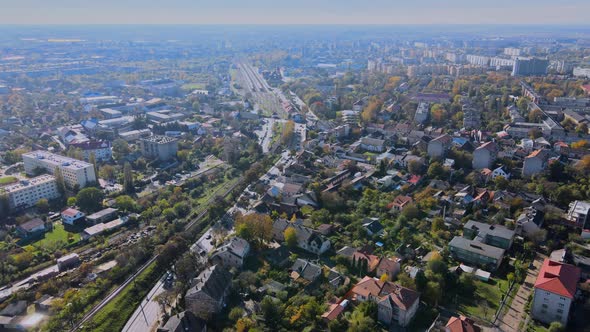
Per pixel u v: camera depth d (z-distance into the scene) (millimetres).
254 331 183750
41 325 196125
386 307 189375
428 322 191250
